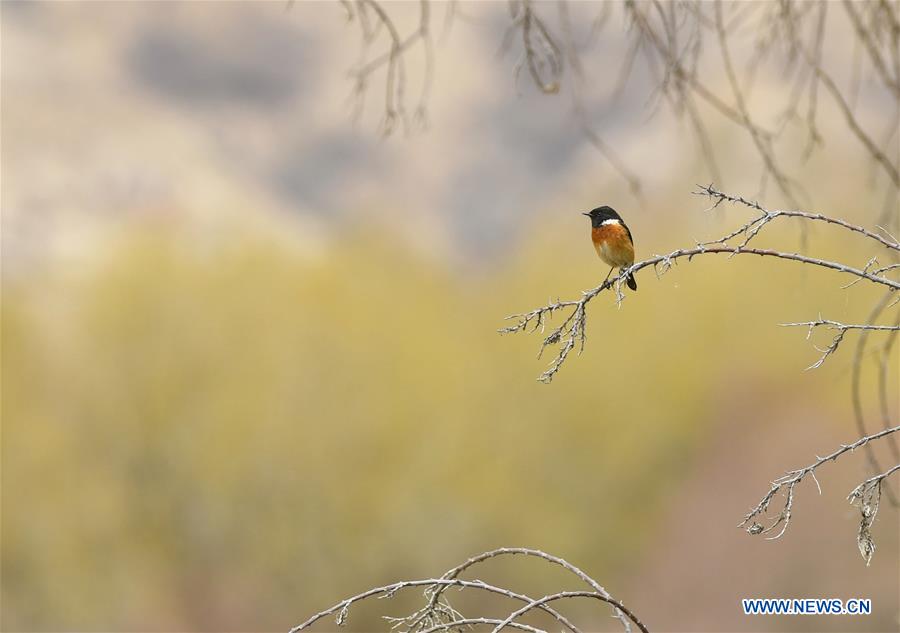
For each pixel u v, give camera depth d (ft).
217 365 77.82
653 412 82.12
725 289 82.94
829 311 64.49
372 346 79.20
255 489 76.89
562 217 90.48
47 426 72.74
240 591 76.64
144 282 77.71
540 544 77.82
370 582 76.95
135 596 73.20
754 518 8.01
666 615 77.30
